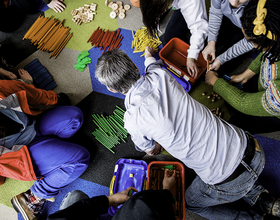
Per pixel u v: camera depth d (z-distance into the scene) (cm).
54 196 168
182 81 187
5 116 119
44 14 243
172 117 89
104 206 101
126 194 119
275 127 127
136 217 73
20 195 161
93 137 191
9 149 127
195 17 149
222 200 112
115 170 168
